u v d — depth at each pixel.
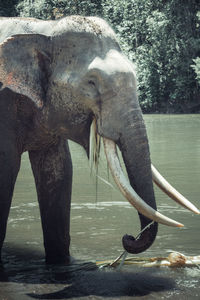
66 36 4.40
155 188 8.73
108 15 43.78
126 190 3.98
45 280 4.19
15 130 4.70
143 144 4.07
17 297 3.76
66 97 4.38
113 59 4.25
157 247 5.12
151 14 42.31
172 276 4.15
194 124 23.31
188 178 9.22
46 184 5.04
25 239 5.71
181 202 4.05
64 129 4.56
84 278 4.17
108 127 4.14
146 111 41.03
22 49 4.46
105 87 4.17
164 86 40.16
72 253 5.06
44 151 4.98
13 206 7.36
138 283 3.99
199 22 39.09
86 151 4.54
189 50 39.12
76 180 9.48
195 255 4.81
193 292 3.76
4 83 4.45
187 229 5.85
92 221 6.35
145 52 41.69
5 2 43.59
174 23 39.34
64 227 5.04
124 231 5.84
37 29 4.61
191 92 39.78
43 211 5.08
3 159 4.60
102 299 3.67
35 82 4.46
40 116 4.61
